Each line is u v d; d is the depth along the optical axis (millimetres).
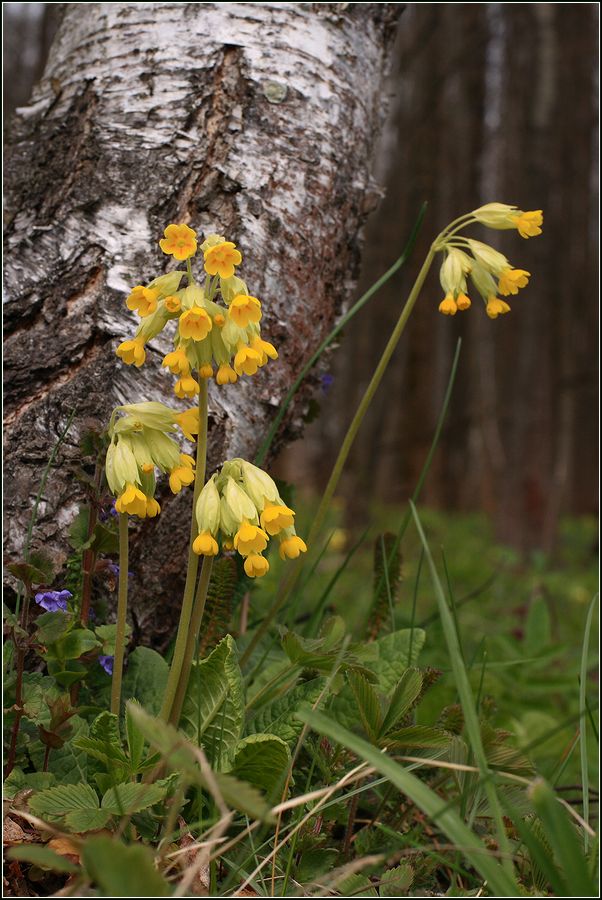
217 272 487
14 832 489
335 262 696
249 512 484
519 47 2445
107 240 631
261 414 645
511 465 2311
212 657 542
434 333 2635
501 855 454
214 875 478
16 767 524
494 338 2609
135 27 686
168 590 611
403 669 603
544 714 760
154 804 501
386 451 2609
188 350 492
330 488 606
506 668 829
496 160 2506
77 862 481
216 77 671
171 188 643
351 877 485
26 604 522
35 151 672
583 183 2477
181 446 609
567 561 2088
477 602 1366
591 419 2826
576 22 2420
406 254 652
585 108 2459
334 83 694
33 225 643
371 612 666
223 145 658
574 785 647
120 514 512
